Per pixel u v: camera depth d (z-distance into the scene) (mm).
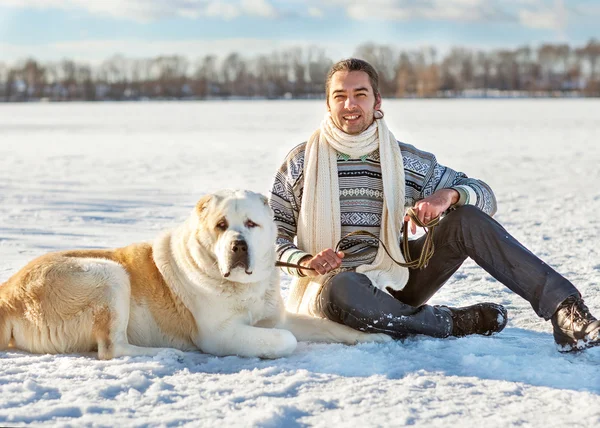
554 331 3426
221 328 3590
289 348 3480
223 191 3654
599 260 5926
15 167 14164
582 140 21109
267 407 2703
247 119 35688
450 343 3631
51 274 3584
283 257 3770
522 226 7766
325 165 3865
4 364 3375
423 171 3916
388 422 2598
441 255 3785
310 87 99062
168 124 32125
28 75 100312
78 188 10914
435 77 92312
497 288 5125
